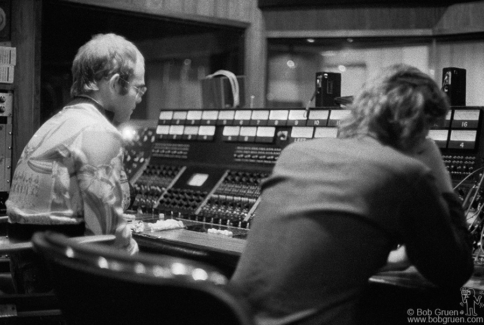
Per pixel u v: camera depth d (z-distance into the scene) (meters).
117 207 2.16
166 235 2.68
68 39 3.97
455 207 1.70
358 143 1.57
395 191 1.47
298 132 3.00
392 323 2.00
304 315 1.44
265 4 4.63
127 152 3.70
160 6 4.26
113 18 4.15
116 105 2.30
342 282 1.46
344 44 4.62
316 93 3.20
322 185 1.50
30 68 3.74
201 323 1.19
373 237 1.47
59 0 3.88
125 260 1.21
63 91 3.96
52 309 2.05
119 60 2.27
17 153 3.71
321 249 1.45
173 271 1.17
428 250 1.53
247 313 1.12
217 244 2.46
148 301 1.22
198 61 4.59
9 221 2.22
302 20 4.59
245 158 3.17
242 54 4.68
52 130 2.18
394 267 1.90
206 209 3.10
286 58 4.70
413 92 1.59
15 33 3.69
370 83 1.65
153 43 4.37
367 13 4.46
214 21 4.49
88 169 2.10
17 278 2.28
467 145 2.47
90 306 1.33
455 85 2.82
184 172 3.40
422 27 4.40
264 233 1.52
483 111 2.47
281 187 1.56
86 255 1.26
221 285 1.30
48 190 2.12
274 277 1.46
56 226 2.12
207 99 3.82
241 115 3.25
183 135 3.50
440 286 1.61
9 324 2.13
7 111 3.68
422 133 1.60
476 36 4.25
